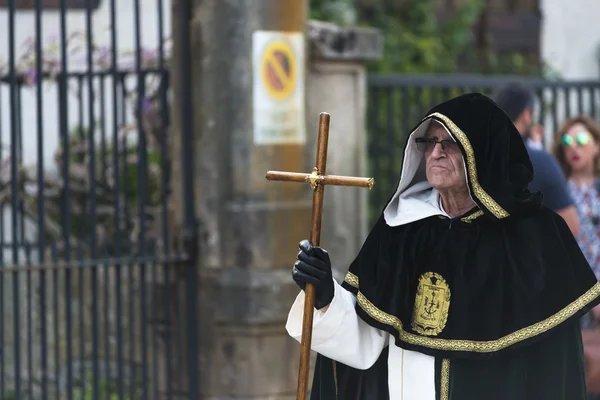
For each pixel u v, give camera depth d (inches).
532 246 489.4
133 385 816.9
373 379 528.7
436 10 1482.5
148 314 895.1
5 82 943.0
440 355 495.8
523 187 493.7
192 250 828.6
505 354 487.5
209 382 836.0
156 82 933.2
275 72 813.9
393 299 506.9
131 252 824.3
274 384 828.6
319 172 494.6
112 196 987.9
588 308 483.2
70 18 1171.3
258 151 812.6
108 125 1104.2
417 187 527.8
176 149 850.1
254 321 816.9
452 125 487.2
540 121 1063.0
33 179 994.7
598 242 890.1
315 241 498.3
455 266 501.0
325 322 503.8
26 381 989.2
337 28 887.1
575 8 1556.3
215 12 809.5
